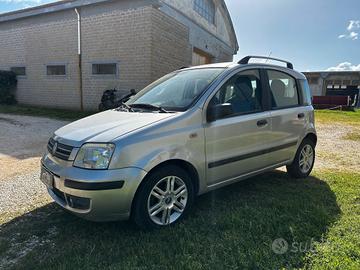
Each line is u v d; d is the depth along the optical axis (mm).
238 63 3859
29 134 8492
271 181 4578
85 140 2793
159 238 2855
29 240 2877
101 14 13492
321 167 5586
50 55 15266
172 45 14242
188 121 3135
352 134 9852
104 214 2674
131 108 3670
